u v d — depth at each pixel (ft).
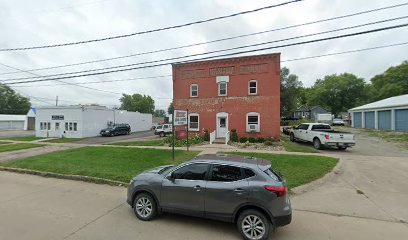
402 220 15.92
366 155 42.04
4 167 32.40
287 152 42.14
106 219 15.78
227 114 64.18
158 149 45.47
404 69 135.54
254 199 13.23
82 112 93.66
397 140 63.36
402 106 80.89
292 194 21.45
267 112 60.90
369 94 169.99
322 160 33.83
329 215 16.78
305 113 223.51
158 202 15.55
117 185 24.58
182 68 68.49
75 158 37.68
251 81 62.59
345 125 133.39
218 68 65.21
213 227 14.75
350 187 23.61
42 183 25.41
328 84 179.22
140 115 141.38
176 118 36.32
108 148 47.85
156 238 13.16
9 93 209.56
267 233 12.92
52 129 97.66
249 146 51.06
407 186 23.84
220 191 14.01
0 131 141.49
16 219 15.62
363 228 14.64
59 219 15.69
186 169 15.49
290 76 133.90
